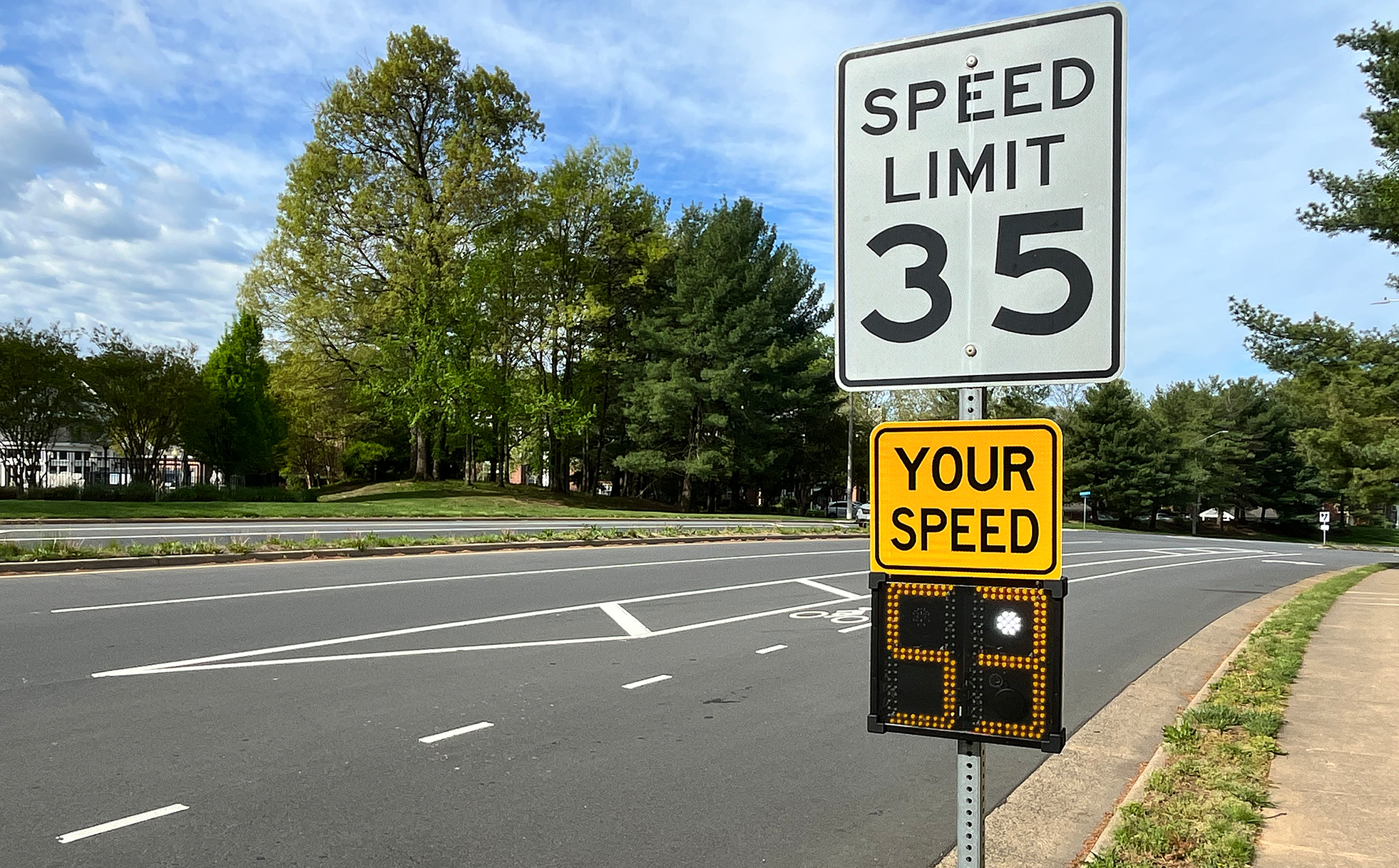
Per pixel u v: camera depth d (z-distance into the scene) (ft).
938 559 9.08
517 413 144.66
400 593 41.16
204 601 36.83
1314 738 20.22
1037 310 9.04
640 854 14.61
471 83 144.46
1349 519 296.10
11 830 14.69
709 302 159.02
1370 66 57.21
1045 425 8.80
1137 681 28.73
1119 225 8.82
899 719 9.02
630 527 95.66
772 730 21.70
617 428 193.77
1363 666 29.07
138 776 17.26
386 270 136.46
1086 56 9.01
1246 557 98.32
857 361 9.66
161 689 23.40
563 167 162.71
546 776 18.08
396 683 24.98
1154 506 223.71
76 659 26.23
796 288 181.27
